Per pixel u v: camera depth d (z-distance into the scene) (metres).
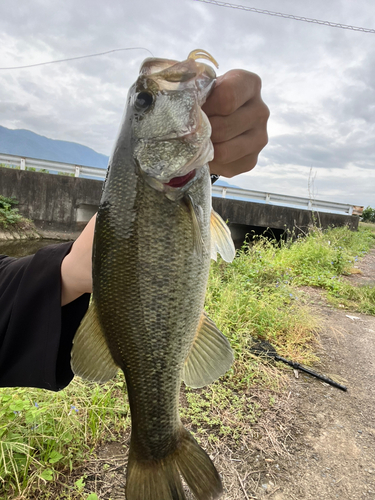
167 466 0.33
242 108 0.29
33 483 0.43
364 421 0.64
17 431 0.47
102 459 0.49
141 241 0.30
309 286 1.59
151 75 0.31
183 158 0.30
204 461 0.33
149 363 0.32
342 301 1.38
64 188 3.13
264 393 0.68
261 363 0.78
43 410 0.47
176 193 0.31
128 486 0.32
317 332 1.04
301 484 0.49
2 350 0.31
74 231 3.19
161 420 0.33
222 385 0.69
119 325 0.31
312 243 2.23
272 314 0.99
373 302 1.39
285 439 0.57
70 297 0.32
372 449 0.57
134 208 0.30
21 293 0.31
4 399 0.48
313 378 0.77
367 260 2.41
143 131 0.31
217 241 0.36
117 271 0.31
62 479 0.45
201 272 0.32
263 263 1.58
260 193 3.51
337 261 1.95
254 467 0.51
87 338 0.31
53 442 0.47
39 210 3.11
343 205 3.58
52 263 0.32
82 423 0.52
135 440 0.33
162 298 0.31
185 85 0.30
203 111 0.29
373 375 0.82
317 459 0.54
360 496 0.48
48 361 0.31
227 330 0.85
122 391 0.62
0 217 2.88
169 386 0.33
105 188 0.31
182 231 0.31
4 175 3.02
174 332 0.32
